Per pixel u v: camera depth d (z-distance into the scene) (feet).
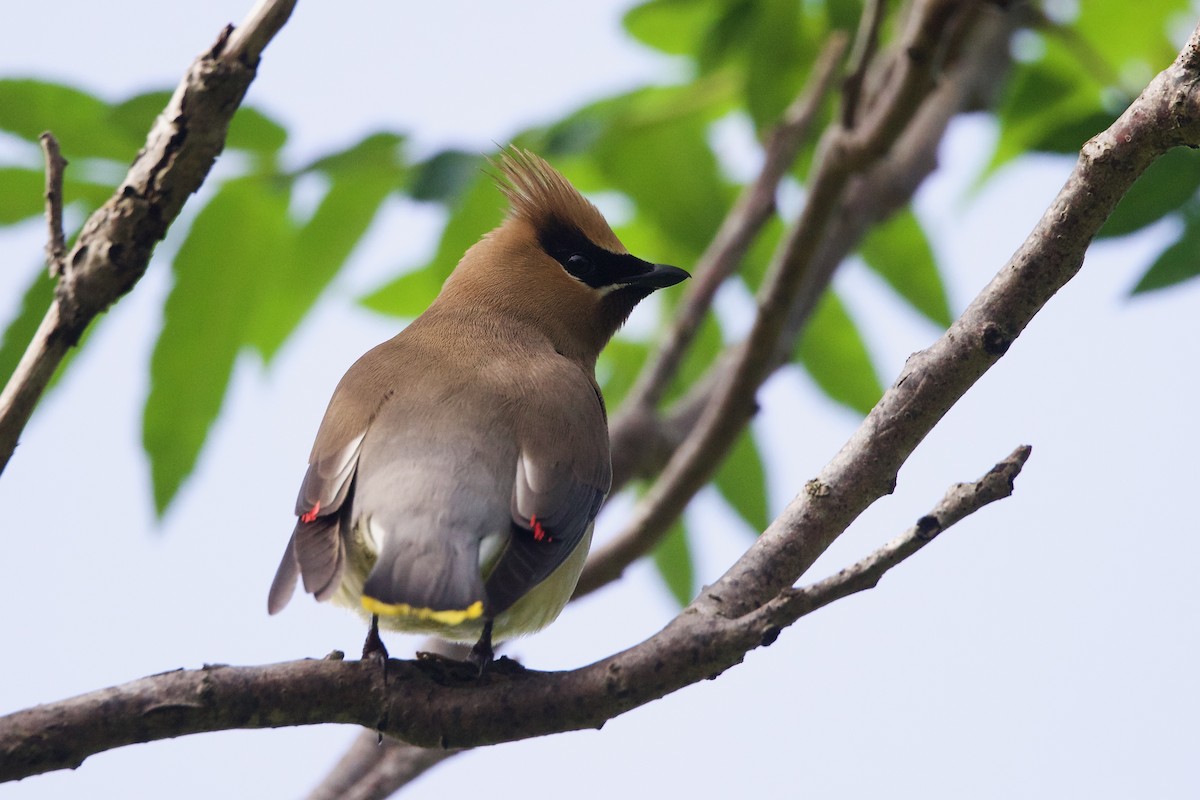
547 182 37.55
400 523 28.02
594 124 38.68
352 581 29.17
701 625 24.17
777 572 24.93
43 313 33.91
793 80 42.52
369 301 42.37
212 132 26.07
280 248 37.73
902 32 43.57
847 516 25.02
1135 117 22.57
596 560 38.42
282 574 27.50
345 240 37.93
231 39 26.09
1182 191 32.53
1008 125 42.45
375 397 30.91
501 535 28.58
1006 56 43.70
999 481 21.44
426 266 41.65
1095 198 23.03
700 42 40.52
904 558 22.09
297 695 24.14
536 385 31.60
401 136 37.06
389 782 35.78
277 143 36.88
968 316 24.36
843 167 36.14
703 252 41.93
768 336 37.45
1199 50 22.13
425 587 26.84
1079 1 43.04
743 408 37.81
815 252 36.88
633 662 24.26
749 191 40.27
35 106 34.94
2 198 34.96
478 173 36.47
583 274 37.09
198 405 37.45
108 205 26.12
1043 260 23.62
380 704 24.53
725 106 42.73
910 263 44.68
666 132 41.37
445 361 32.35
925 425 24.68
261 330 38.14
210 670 23.85
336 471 29.60
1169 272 32.78
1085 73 42.75
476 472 29.09
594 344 37.27
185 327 37.45
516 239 37.11
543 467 29.68
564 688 24.57
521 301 36.22
